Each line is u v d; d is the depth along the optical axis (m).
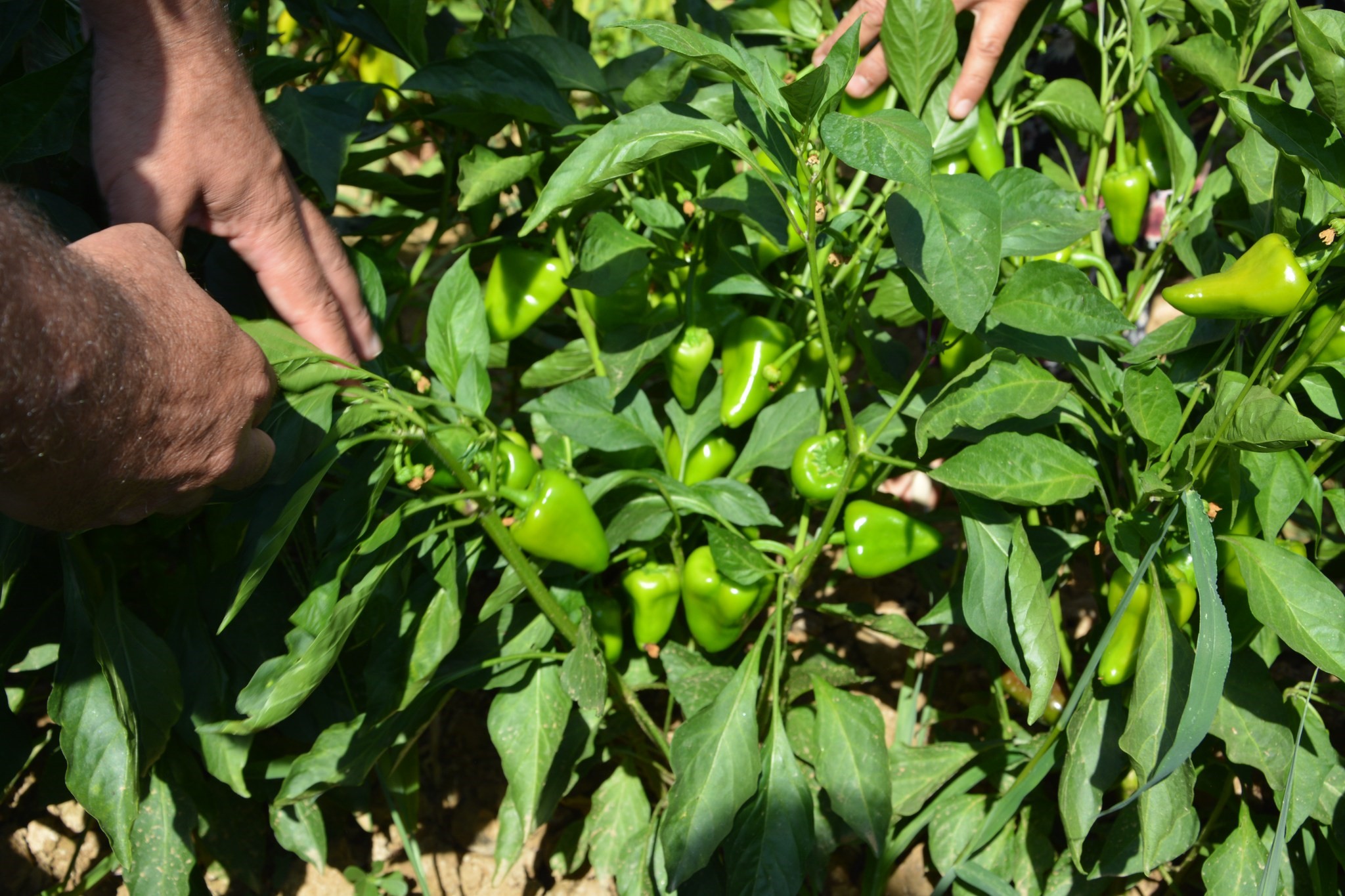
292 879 1.31
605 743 1.30
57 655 1.26
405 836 1.27
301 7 1.27
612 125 1.07
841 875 1.30
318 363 1.09
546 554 1.18
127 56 1.07
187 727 1.22
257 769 1.30
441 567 1.18
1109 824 1.25
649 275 1.24
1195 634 1.17
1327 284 1.11
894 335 1.55
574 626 1.20
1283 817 1.07
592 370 1.27
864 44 1.26
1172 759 1.03
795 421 1.23
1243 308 1.08
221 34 1.09
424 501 1.12
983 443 1.13
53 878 1.31
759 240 1.24
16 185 1.11
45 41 1.16
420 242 1.76
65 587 1.18
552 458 1.26
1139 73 1.26
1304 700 1.18
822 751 1.20
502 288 1.25
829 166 1.24
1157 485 1.10
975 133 1.26
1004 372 1.12
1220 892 1.16
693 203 1.17
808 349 1.27
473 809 1.36
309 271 1.14
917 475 1.44
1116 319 1.10
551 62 1.22
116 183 1.07
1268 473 1.12
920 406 1.19
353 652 1.29
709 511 1.20
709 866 1.23
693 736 1.17
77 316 0.94
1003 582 1.16
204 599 1.22
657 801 1.33
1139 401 1.12
